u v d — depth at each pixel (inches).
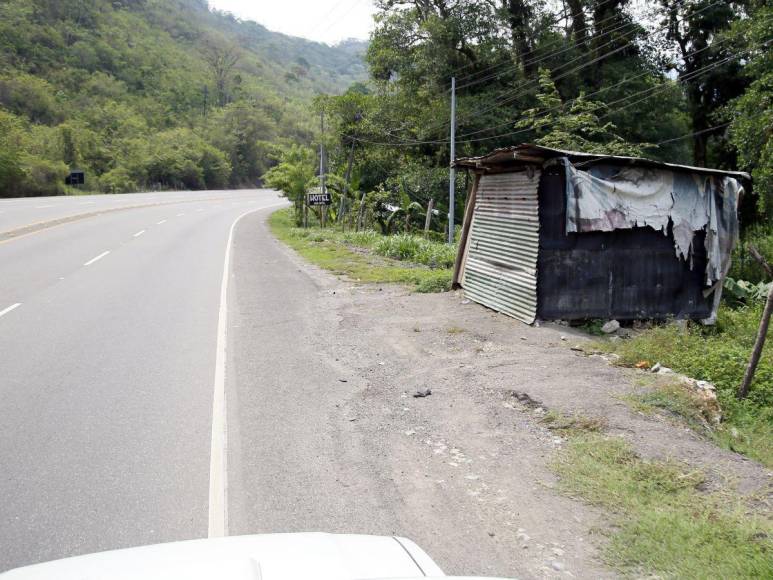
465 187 1205.1
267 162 3959.2
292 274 589.9
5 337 337.4
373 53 1330.0
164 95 3919.8
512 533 156.1
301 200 1294.3
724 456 201.6
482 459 198.8
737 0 1042.1
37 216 1067.3
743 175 403.5
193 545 84.3
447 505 169.9
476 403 248.1
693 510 165.8
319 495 174.6
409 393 261.1
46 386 261.9
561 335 358.6
